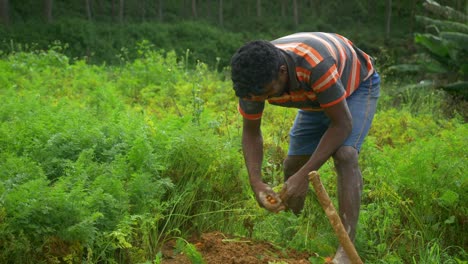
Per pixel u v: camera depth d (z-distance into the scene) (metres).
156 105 8.93
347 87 4.18
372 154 5.73
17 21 33.47
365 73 4.32
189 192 4.93
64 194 3.99
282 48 3.81
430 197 5.25
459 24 15.03
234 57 3.57
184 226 4.96
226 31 38.62
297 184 3.95
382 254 4.78
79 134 5.19
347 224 4.18
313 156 3.95
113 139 5.28
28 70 11.51
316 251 4.66
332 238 4.71
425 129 8.14
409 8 39.97
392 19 40.06
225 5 42.97
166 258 4.45
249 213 5.02
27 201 3.91
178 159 5.19
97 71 13.66
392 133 8.06
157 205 4.61
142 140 4.88
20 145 5.12
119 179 4.61
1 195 3.96
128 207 4.36
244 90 3.58
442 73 15.31
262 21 40.78
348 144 4.22
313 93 3.90
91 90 10.28
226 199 5.14
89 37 31.92
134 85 10.73
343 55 4.09
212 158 5.15
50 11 33.19
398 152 6.25
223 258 4.38
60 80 10.69
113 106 8.06
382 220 5.16
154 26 34.91
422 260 4.70
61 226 3.97
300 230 4.77
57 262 3.90
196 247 4.54
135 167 4.87
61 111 6.07
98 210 4.22
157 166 4.89
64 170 4.73
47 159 4.84
